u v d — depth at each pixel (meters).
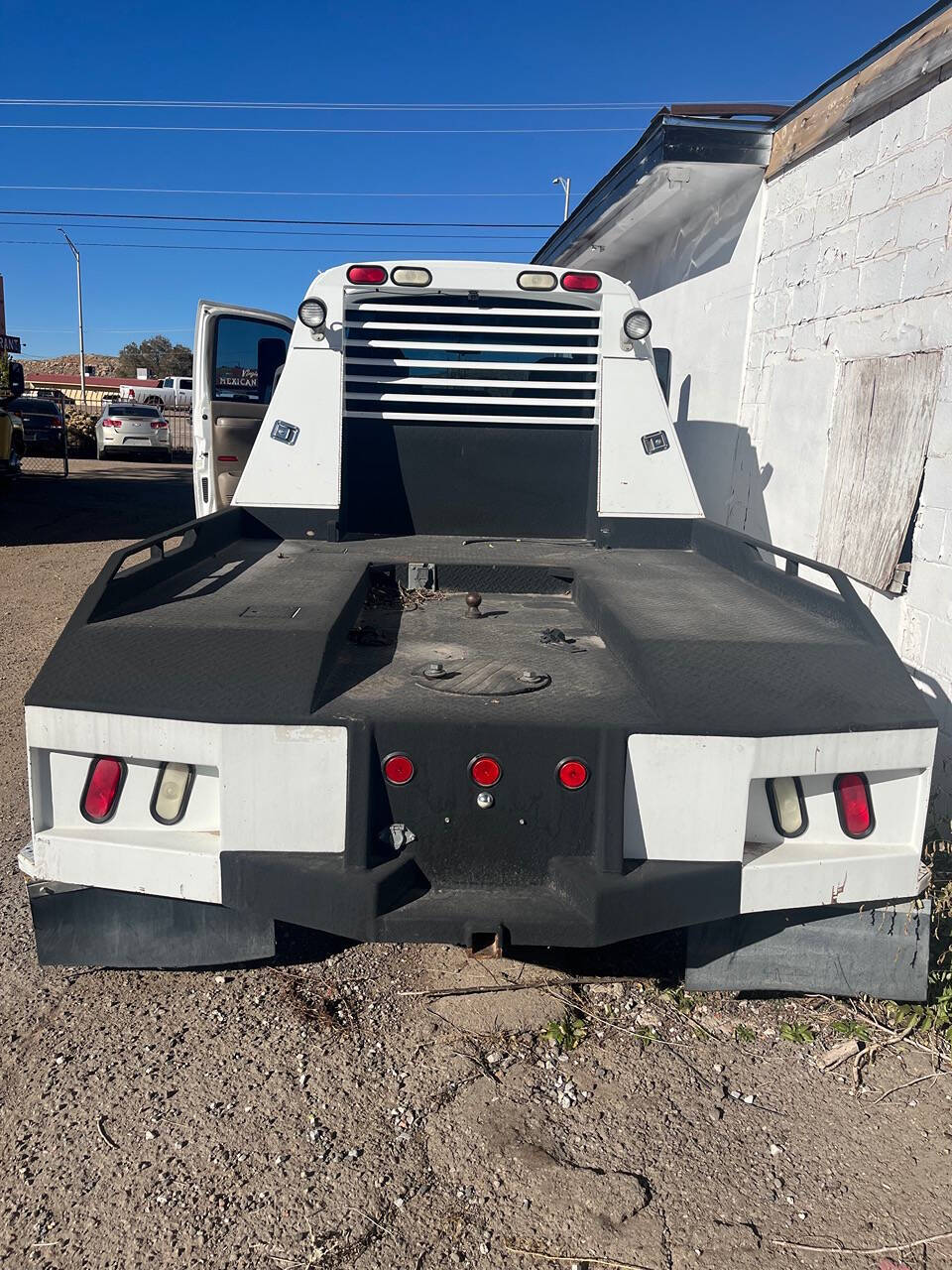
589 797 2.55
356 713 2.56
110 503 18.59
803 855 2.65
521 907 2.50
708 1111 2.71
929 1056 2.97
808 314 5.91
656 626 3.01
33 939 3.52
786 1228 2.31
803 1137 2.61
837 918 2.96
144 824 2.69
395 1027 3.06
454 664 3.01
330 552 4.20
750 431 6.73
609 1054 2.95
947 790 4.37
